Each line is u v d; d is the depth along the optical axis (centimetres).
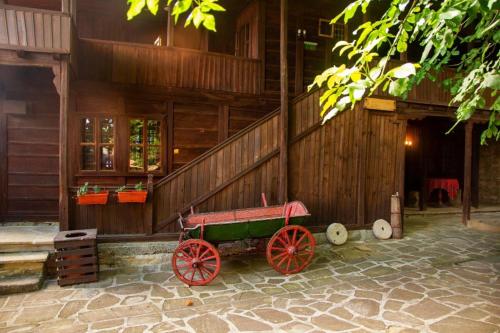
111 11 919
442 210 1162
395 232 808
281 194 697
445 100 866
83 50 739
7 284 485
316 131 749
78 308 443
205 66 823
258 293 496
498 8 199
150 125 805
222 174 667
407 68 174
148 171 798
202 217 607
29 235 599
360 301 470
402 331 390
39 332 383
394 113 823
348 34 954
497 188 1302
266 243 642
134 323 405
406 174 1283
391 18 218
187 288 511
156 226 625
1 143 734
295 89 903
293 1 895
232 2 935
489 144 1320
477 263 636
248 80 859
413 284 532
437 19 212
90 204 586
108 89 761
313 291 504
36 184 752
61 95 564
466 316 426
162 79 790
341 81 216
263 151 696
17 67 691
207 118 837
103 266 588
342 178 775
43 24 549
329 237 732
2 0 546
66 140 568
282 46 694
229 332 386
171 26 799
